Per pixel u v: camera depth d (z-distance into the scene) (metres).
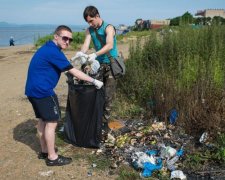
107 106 5.77
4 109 7.78
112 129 5.94
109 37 5.49
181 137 5.50
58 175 4.73
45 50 4.75
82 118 5.33
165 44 8.09
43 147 5.19
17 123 6.81
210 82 6.06
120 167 4.81
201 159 4.81
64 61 4.77
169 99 6.10
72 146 5.54
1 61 16.61
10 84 10.66
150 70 7.66
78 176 4.68
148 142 5.38
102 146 5.43
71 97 5.34
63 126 6.07
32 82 4.76
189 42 8.01
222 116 5.46
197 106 5.70
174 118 5.94
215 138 5.23
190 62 7.21
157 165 4.71
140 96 7.13
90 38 5.82
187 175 4.57
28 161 5.17
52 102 4.81
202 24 9.84
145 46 8.43
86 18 5.52
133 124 6.21
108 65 5.70
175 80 6.63
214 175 4.54
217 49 7.73
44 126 5.06
